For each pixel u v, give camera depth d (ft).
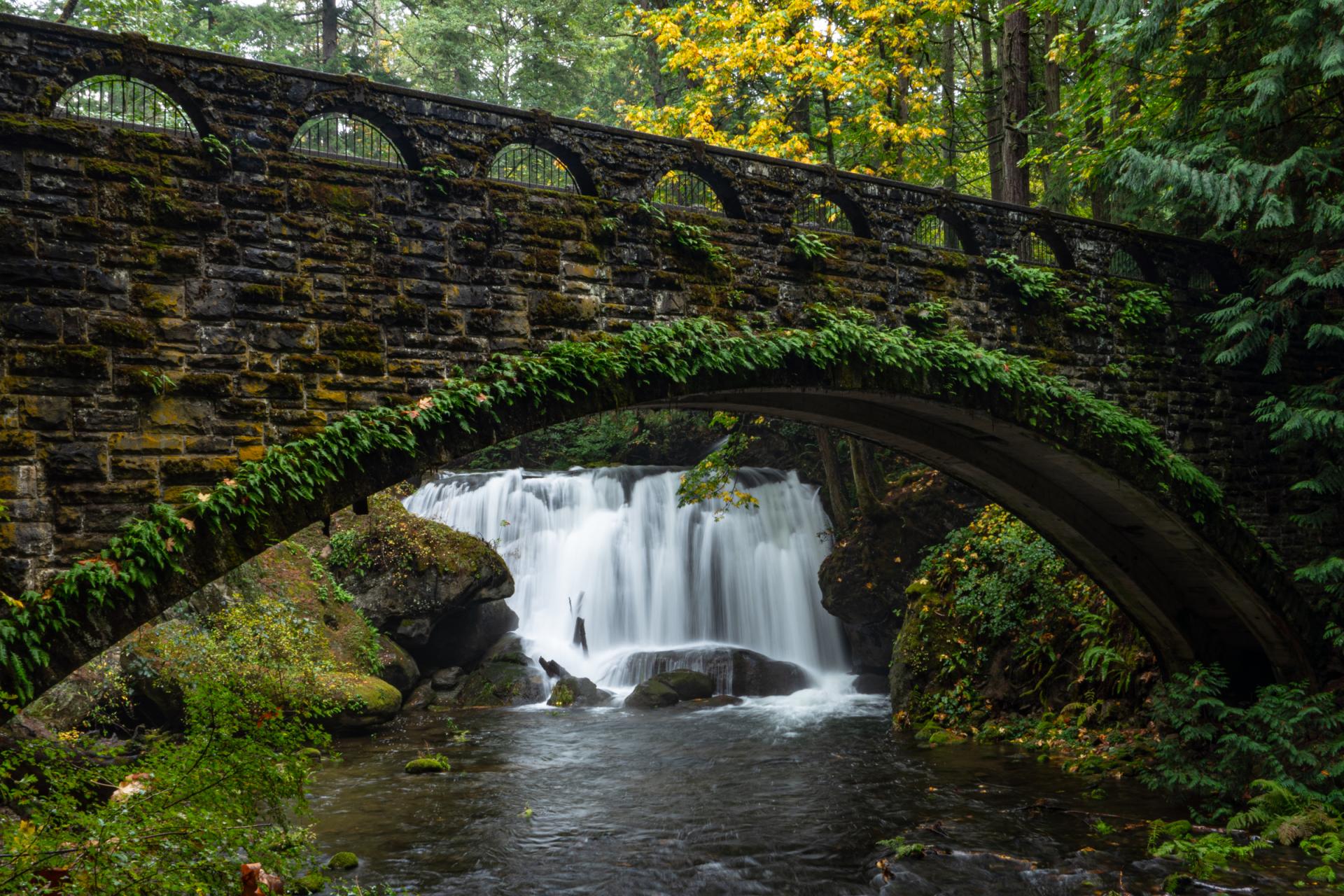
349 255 27.32
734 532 71.56
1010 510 45.03
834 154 68.08
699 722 54.49
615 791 40.22
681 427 90.48
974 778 41.24
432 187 28.43
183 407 25.03
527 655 64.18
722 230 32.91
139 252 24.90
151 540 23.52
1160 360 41.98
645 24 63.10
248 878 19.06
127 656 46.21
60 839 17.29
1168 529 41.65
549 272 29.91
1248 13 41.37
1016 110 57.26
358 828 35.32
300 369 26.43
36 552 23.16
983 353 36.42
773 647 69.51
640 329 30.68
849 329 33.58
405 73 104.88
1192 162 40.81
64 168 24.29
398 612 60.59
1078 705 47.16
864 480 65.67
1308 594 43.98
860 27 61.05
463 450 27.71
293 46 96.32
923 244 36.91
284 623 50.65
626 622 70.18
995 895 28.40
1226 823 34.14
